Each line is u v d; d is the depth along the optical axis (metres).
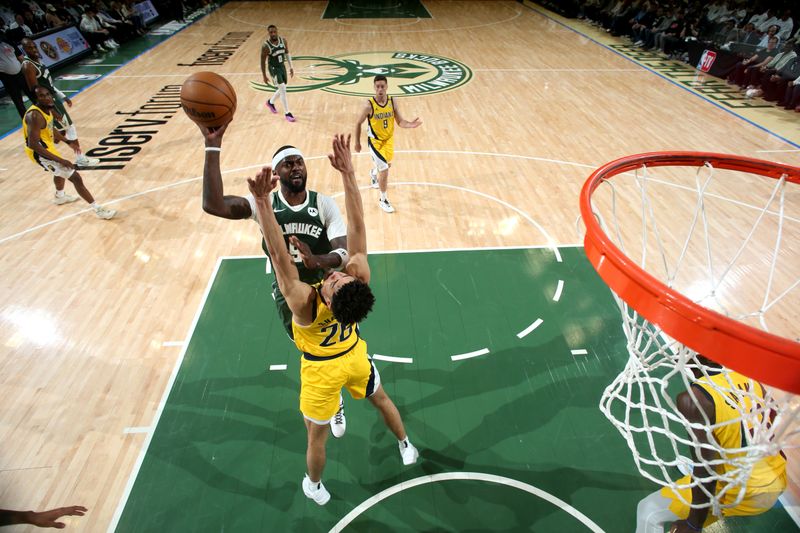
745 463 2.07
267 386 3.62
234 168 6.75
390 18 16.98
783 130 7.96
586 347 3.94
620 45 13.55
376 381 2.75
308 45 13.52
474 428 3.33
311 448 2.65
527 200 6.01
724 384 2.28
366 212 5.78
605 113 8.70
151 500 2.91
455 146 7.47
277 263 2.20
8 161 6.96
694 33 11.85
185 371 3.73
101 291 4.52
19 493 2.92
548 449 3.19
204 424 3.35
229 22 16.41
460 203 5.96
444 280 4.65
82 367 3.75
